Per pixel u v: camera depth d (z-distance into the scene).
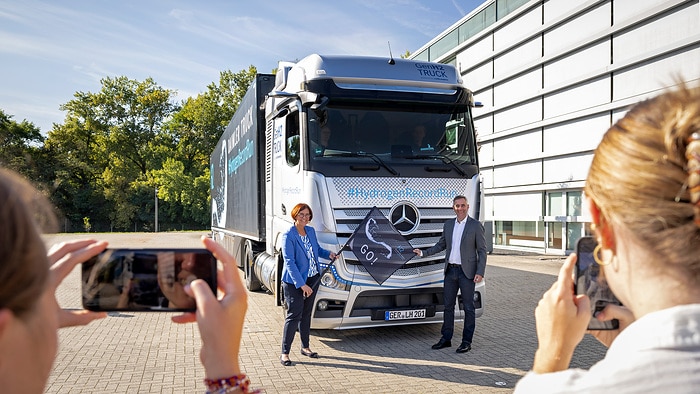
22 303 0.73
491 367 5.98
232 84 58.12
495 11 22.66
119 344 7.21
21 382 0.75
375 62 7.27
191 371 5.96
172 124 59.41
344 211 6.62
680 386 0.75
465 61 25.03
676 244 0.80
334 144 6.82
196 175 55.62
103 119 62.34
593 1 17.30
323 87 6.91
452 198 7.05
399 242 6.68
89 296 1.28
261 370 5.91
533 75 20.47
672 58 14.84
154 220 59.34
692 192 0.79
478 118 24.25
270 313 9.22
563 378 0.89
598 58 17.39
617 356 0.84
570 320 1.12
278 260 7.21
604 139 0.95
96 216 59.28
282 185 7.67
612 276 0.95
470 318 6.59
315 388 5.30
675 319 0.80
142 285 1.28
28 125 57.62
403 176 6.85
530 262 17.52
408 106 7.21
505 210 22.52
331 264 6.42
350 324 6.64
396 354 6.52
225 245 14.58
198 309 1.11
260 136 9.34
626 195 0.84
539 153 20.20
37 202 0.81
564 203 19.08
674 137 0.82
